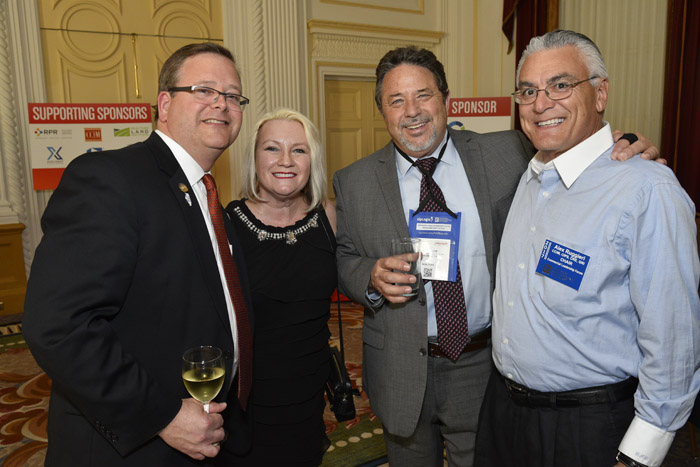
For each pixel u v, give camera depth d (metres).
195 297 1.17
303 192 1.82
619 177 1.13
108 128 4.58
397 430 1.61
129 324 1.10
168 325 1.13
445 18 6.29
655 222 1.05
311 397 1.70
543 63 1.21
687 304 1.04
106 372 0.98
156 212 1.12
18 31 4.43
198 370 1.07
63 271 0.97
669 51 4.46
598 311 1.13
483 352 1.65
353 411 1.80
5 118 4.47
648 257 1.06
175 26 5.03
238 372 1.39
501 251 1.38
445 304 1.56
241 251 1.49
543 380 1.21
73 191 1.03
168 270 1.12
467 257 1.59
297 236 1.71
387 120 1.64
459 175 1.67
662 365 1.04
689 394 1.05
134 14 4.87
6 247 4.59
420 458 1.74
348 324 4.46
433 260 1.57
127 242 1.04
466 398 1.64
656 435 1.05
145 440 1.04
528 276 1.25
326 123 5.89
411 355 1.59
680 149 4.45
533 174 1.35
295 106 5.51
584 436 1.17
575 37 1.21
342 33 5.70
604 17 5.02
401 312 1.61
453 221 1.57
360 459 2.48
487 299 1.62
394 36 6.00
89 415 1.01
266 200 1.74
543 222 1.25
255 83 5.29
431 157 1.65
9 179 4.56
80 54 4.72
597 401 1.16
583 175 1.20
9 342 4.11
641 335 1.08
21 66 4.48
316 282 1.69
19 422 2.84
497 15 6.09
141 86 4.97
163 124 1.31
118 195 1.05
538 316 1.22
